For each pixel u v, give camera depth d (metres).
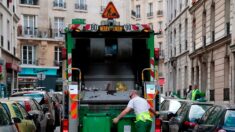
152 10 75.94
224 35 28.84
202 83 34.56
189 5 38.94
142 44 12.47
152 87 11.73
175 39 45.50
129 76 12.63
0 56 33.94
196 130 12.59
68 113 11.56
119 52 12.35
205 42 33.88
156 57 12.27
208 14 32.84
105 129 11.27
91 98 11.90
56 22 56.41
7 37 38.41
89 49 12.40
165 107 18.88
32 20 54.69
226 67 28.77
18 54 53.09
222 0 29.44
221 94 29.47
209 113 12.21
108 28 12.13
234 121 10.38
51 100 22.25
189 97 27.61
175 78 45.38
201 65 34.72
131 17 67.56
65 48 12.22
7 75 37.53
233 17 27.02
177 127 15.48
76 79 12.27
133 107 11.09
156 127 11.58
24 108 14.73
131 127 11.41
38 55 54.47
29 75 53.66
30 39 53.94
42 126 16.73
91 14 59.16
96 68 12.61
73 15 57.66
